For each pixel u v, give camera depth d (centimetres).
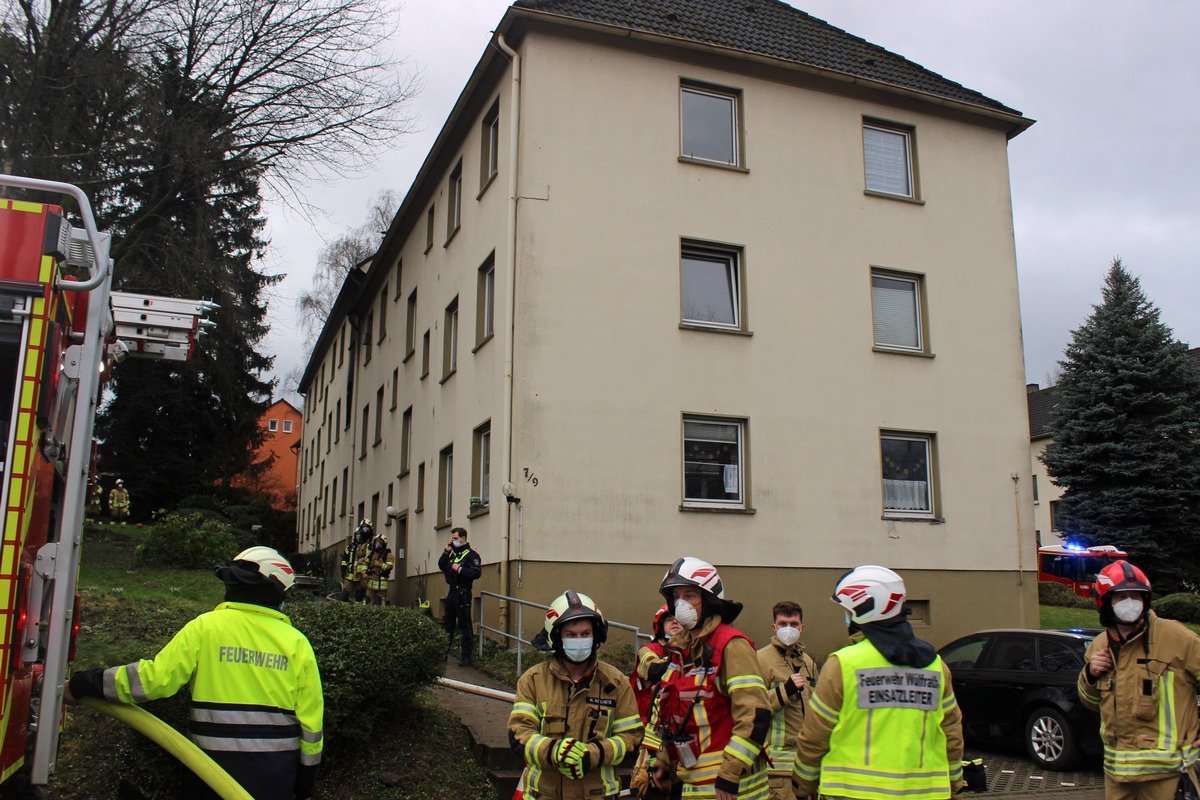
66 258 508
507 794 776
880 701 396
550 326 1504
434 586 1895
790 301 1678
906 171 1870
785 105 1756
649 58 1659
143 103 1877
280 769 452
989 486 1772
